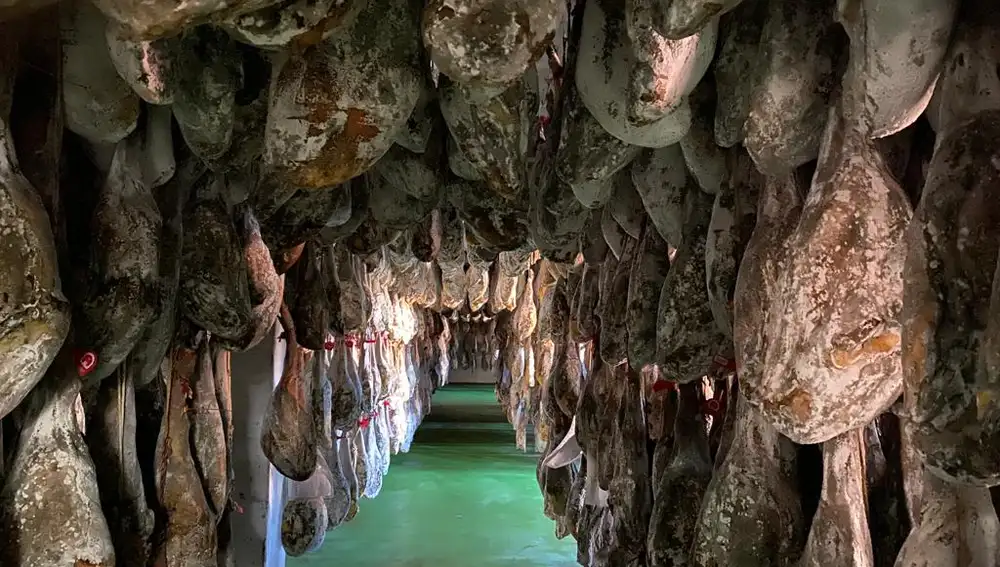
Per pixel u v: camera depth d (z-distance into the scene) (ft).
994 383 1.62
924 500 2.35
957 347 1.72
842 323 2.18
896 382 2.23
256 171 4.50
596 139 3.42
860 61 1.87
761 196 2.79
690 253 3.81
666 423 5.61
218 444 4.78
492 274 15.72
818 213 2.25
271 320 5.52
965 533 2.25
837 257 2.19
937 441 1.73
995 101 1.81
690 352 3.80
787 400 2.27
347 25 2.12
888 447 3.18
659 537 4.69
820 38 2.39
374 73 2.50
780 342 2.28
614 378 7.42
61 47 2.67
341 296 8.86
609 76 2.92
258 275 5.19
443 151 4.77
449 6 1.93
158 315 3.76
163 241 3.82
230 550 5.66
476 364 40.19
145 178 3.49
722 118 2.92
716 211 3.36
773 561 3.13
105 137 2.93
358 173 2.60
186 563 4.21
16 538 2.66
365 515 15.29
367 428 13.23
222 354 5.55
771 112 2.44
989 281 1.71
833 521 2.74
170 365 4.36
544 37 1.96
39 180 2.66
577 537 9.17
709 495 3.30
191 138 3.22
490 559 12.66
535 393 15.96
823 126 2.44
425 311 23.30
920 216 1.83
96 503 2.84
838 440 2.77
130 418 3.67
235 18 1.93
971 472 1.69
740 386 2.55
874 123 1.96
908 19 1.73
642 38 2.29
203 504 4.33
